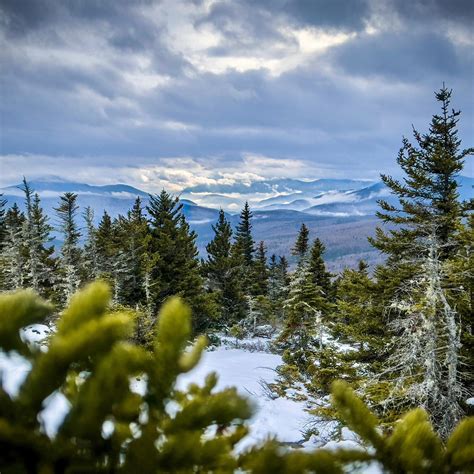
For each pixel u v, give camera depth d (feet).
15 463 2.34
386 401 26.71
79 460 2.44
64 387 2.67
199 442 2.71
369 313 40.06
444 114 43.21
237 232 188.75
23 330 2.40
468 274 29.50
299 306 62.59
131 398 2.62
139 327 33.12
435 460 3.22
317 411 31.22
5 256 93.61
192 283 90.02
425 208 40.98
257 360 68.44
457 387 25.43
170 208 95.25
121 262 85.66
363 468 2.99
